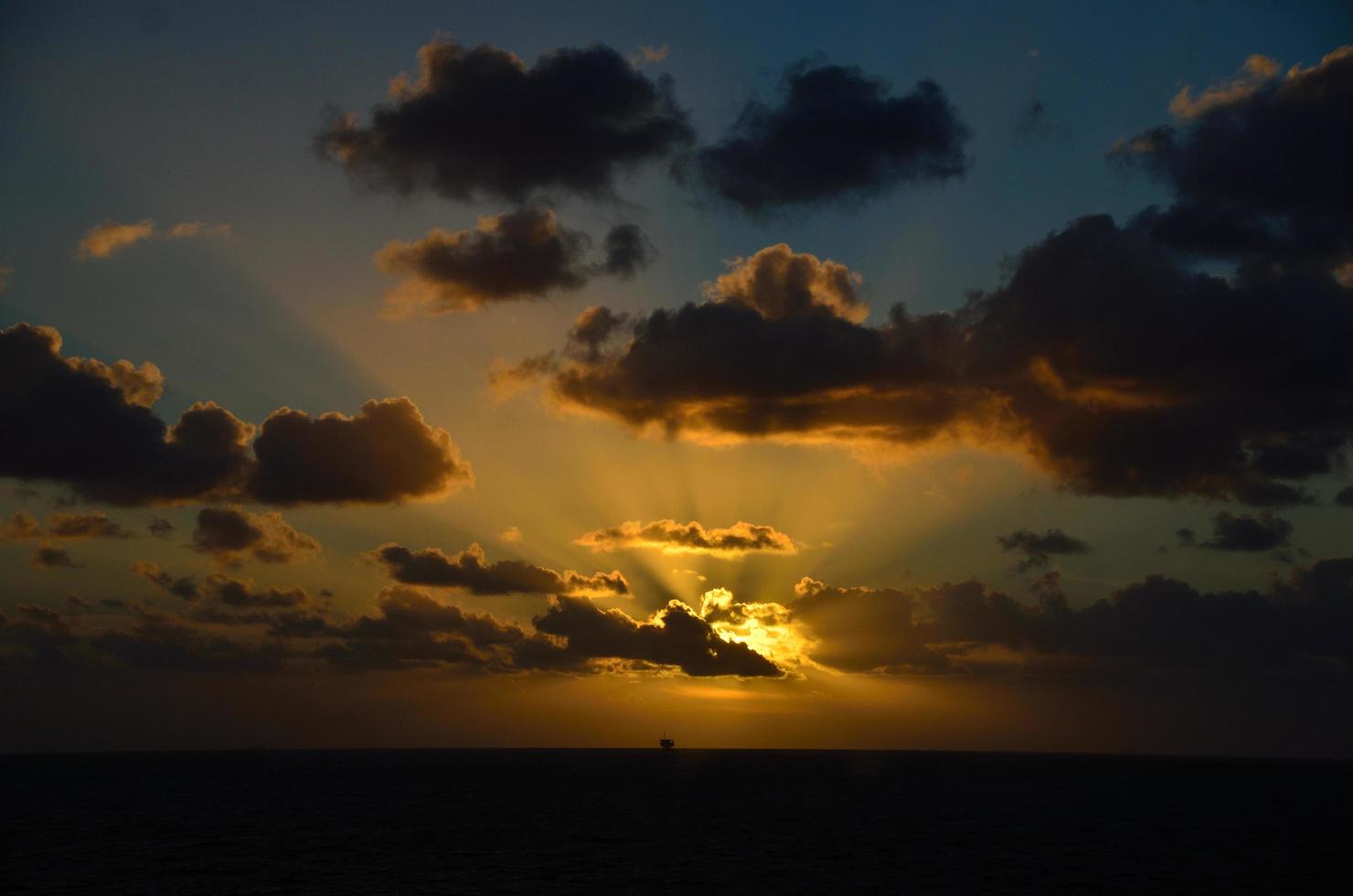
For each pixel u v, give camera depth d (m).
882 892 67.94
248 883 71.44
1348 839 98.62
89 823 112.31
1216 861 83.06
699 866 78.69
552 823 111.31
